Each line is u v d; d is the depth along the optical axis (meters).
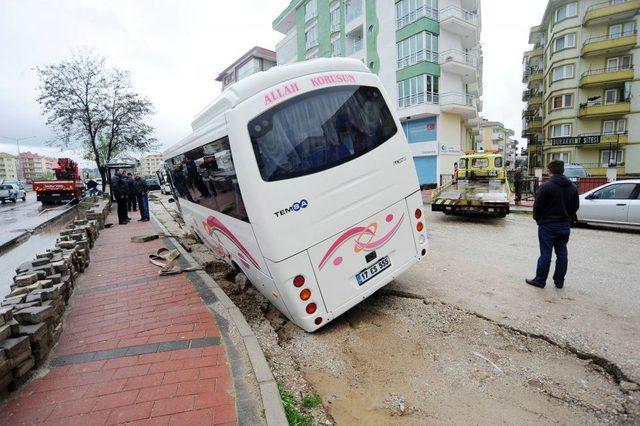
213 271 7.05
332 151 3.94
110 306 5.05
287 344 4.08
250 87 3.65
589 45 31.56
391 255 4.45
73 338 4.11
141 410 2.82
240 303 5.30
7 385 3.11
